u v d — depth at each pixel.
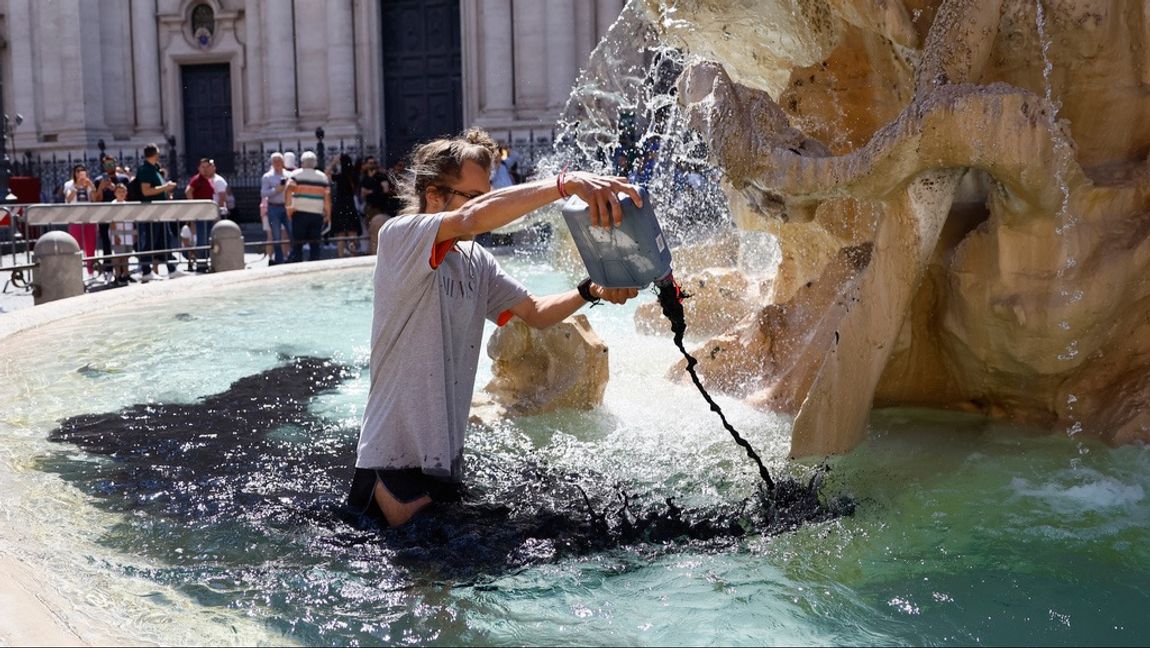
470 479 3.69
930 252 3.89
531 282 10.02
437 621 2.62
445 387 3.33
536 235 14.30
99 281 13.88
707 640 2.50
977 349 4.14
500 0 26.72
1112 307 3.85
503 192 3.15
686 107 4.53
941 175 3.73
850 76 4.67
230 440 4.39
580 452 4.06
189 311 8.05
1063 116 4.06
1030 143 3.46
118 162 28.83
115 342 6.65
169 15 31.38
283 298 8.82
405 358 3.31
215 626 2.54
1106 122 4.03
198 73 31.88
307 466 4.01
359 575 2.91
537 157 24.12
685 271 7.07
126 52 31.62
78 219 12.47
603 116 7.80
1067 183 3.65
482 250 3.65
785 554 3.03
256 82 30.56
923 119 3.49
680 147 7.17
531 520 3.30
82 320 7.57
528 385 4.76
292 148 29.00
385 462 3.34
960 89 3.51
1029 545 3.05
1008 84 3.83
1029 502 3.39
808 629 2.56
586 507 3.42
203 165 18.05
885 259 3.85
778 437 4.20
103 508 3.48
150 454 4.18
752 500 3.46
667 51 6.78
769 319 5.04
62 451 4.22
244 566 2.97
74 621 2.48
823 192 3.74
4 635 2.27
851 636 2.52
